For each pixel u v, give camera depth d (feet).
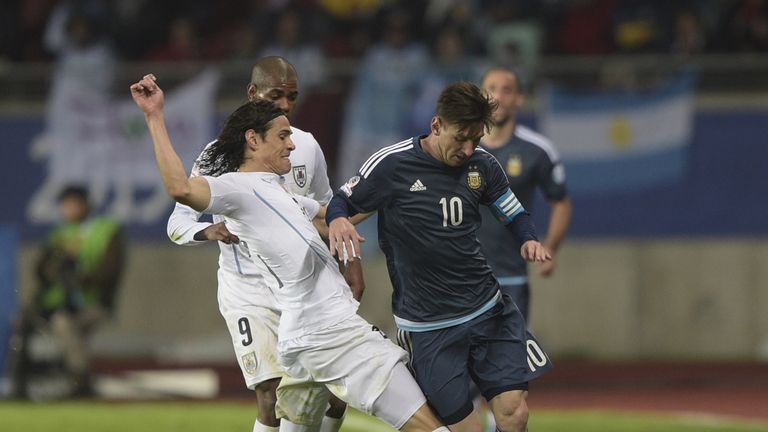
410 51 166.50
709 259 161.48
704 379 153.58
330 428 74.38
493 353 68.54
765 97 156.46
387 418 65.05
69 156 158.30
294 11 172.24
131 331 164.14
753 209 156.97
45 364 140.77
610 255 162.40
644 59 158.40
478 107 64.18
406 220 66.95
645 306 162.71
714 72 156.66
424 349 68.08
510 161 91.66
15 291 143.95
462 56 168.35
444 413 67.62
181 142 156.56
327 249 66.13
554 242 93.97
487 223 87.56
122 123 157.99
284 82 72.08
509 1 173.47
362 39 171.42
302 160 73.31
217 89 156.97
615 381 153.17
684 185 157.07
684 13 169.48
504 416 67.97
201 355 161.38
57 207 158.51
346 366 65.00
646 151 156.66
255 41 169.58
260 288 73.31
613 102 156.25
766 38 167.94
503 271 87.81
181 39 175.11
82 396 141.08
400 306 68.85
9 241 144.87
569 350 164.14
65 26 178.09
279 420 73.92
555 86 156.25
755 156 156.66
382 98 154.81
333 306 65.21
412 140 67.67
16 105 158.71
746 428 114.93
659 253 161.79
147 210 159.22
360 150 154.81
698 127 156.66
